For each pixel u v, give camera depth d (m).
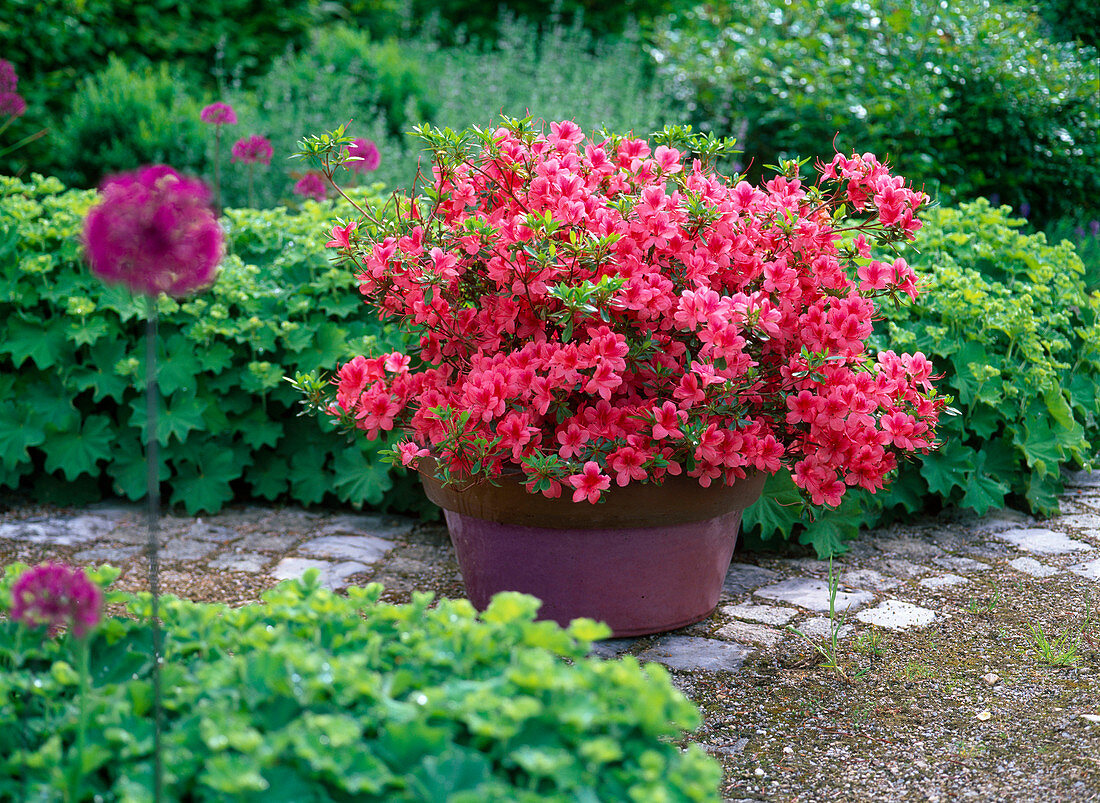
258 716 1.44
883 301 3.76
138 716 1.53
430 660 1.55
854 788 2.03
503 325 2.54
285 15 8.69
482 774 1.33
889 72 6.01
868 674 2.56
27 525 3.65
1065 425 3.93
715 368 2.43
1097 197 6.32
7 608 1.72
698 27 8.26
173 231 1.31
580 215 2.41
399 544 3.59
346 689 1.44
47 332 3.82
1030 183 6.13
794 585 3.20
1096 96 6.20
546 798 1.28
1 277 3.81
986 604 3.02
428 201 3.00
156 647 1.38
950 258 4.16
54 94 7.20
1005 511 3.95
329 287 4.04
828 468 2.56
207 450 3.87
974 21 6.20
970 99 5.93
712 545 2.74
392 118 7.24
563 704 1.42
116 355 3.84
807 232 2.54
